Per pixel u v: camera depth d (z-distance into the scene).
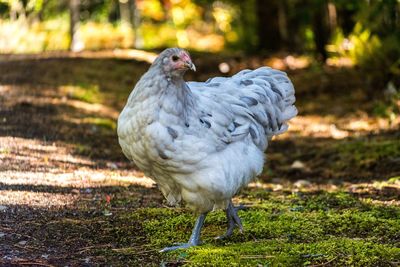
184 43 24.20
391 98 12.45
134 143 5.37
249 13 22.62
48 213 6.69
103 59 16.98
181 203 7.39
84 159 9.30
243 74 6.48
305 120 12.87
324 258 5.61
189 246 5.87
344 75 15.72
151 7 23.84
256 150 5.96
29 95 12.56
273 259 5.54
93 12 25.47
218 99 5.73
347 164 9.84
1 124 10.48
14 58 16.83
